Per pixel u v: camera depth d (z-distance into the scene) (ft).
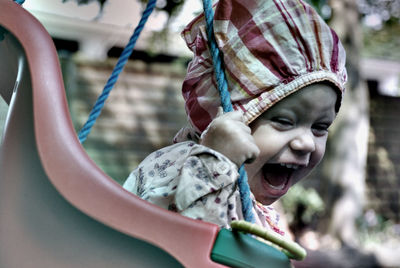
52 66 3.80
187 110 5.42
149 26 22.12
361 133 23.45
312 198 23.66
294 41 5.01
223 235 3.59
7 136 3.65
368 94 30.53
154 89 25.43
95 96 24.35
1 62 4.12
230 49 5.07
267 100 4.93
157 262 3.44
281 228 5.93
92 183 3.51
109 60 24.47
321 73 5.00
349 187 23.18
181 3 13.70
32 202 3.50
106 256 3.43
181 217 3.55
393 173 30.40
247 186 4.46
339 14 23.06
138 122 25.08
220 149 4.36
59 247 3.44
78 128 23.88
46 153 3.53
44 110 3.64
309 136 5.02
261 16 5.09
